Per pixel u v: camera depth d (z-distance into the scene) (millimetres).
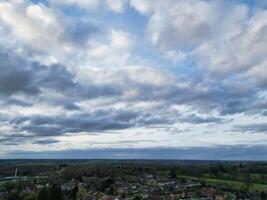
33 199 175375
